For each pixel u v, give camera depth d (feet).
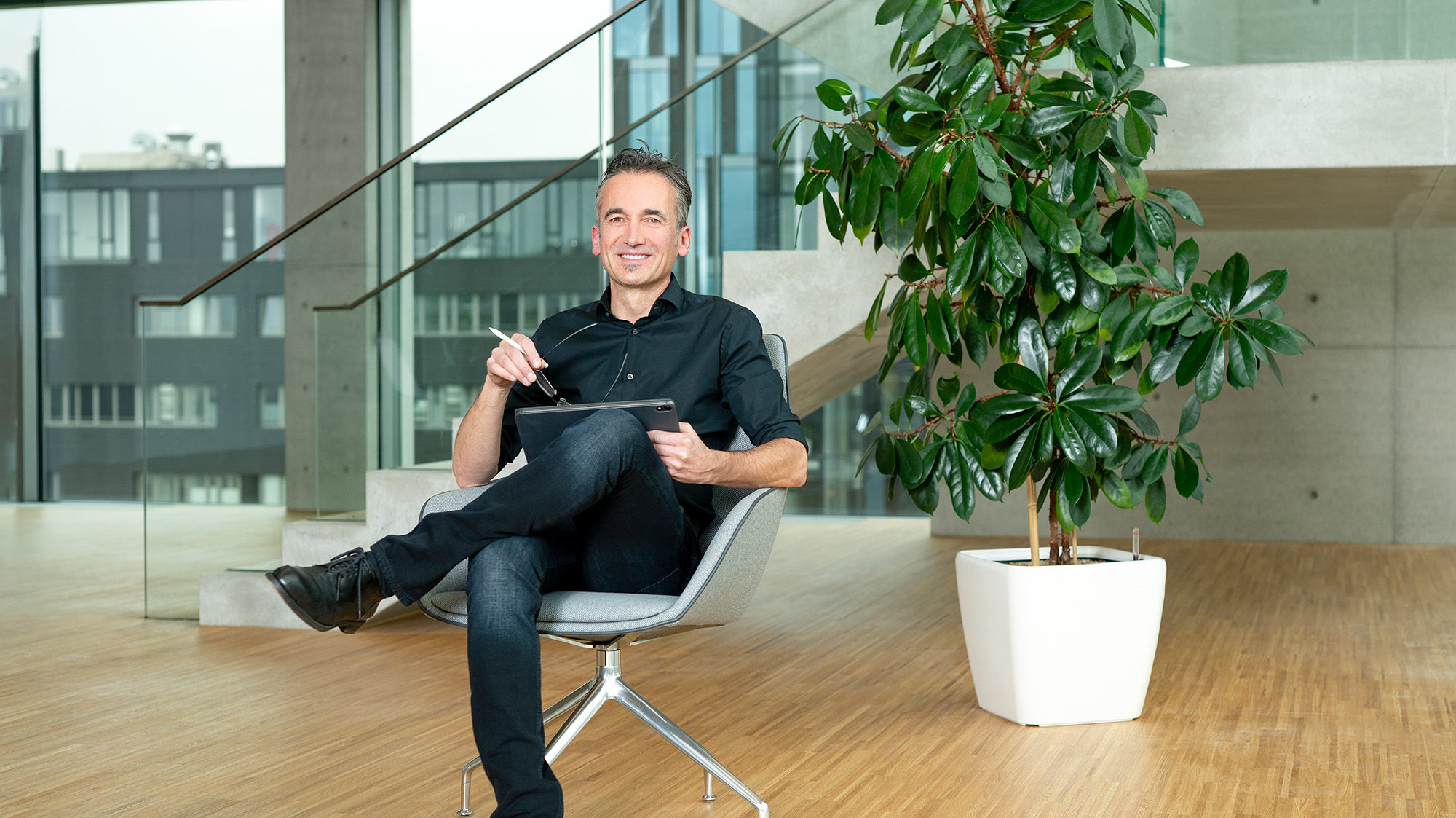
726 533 5.74
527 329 12.77
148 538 12.71
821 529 19.74
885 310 11.84
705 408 6.98
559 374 7.17
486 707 5.32
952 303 8.96
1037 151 8.33
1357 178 12.08
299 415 15.51
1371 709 8.79
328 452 12.94
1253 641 11.27
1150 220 8.46
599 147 12.84
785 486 6.34
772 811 6.64
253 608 12.23
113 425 23.06
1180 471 8.26
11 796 7.00
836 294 11.97
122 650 11.07
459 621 6.01
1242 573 15.55
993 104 8.04
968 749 7.84
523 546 5.67
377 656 10.79
